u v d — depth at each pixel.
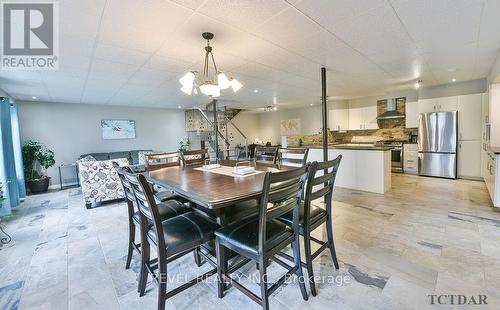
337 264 1.92
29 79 3.59
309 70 3.74
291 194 1.44
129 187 1.71
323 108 3.67
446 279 1.74
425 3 1.86
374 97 6.66
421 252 2.12
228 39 2.44
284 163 2.73
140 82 4.07
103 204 4.11
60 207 3.99
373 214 3.11
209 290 1.73
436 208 3.27
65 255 2.31
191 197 1.44
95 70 3.30
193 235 1.53
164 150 7.75
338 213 3.18
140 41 2.41
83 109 6.30
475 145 4.87
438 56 3.17
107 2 1.72
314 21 2.11
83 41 2.36
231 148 8.95
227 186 1.62
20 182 4.70
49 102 5.81
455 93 5.03
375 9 1.93
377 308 1.49
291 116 9.23
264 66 3.42
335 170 1.84
